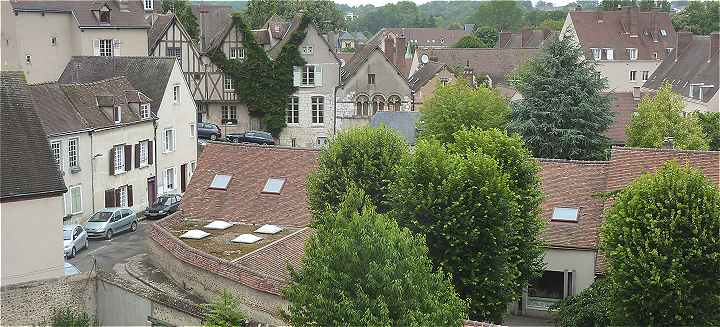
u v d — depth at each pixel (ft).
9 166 91.15
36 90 143.64
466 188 91.40
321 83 235.61
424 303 64.80
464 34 574.15
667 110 180.96
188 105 183.11
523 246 99.96
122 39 228.84
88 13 225.97
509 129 176.24
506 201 91.81
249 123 237.45
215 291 95.35
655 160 117.60
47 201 93.45
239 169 131.75
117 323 85.56
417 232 90.53
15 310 81.05
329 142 118.52
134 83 176.65
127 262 118.62
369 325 61.05
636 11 354.95
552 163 123.13
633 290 86.43
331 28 433.07
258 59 232.94
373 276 63.36
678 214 85.51
